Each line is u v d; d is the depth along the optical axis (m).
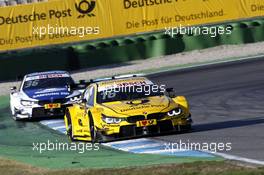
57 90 73.50
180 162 39.44
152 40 122.00
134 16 125.06
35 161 45.38
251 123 56.06
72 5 122.69
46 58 114.00
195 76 95.75
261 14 128.75
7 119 75.38
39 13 121.62
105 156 45.16
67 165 42.41
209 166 36.38
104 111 51.25
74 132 55.88
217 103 71.62
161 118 50.56
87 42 129.75
